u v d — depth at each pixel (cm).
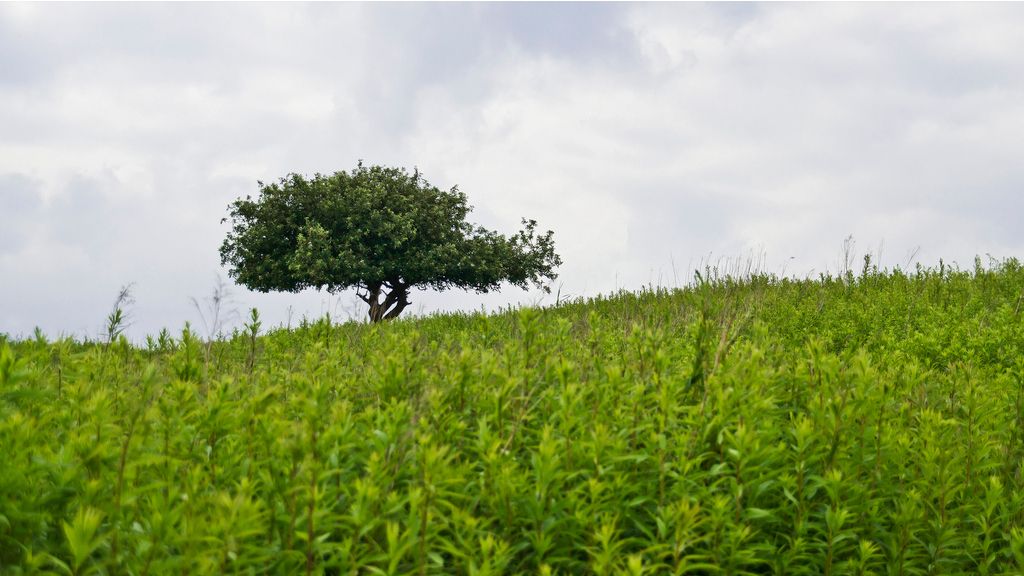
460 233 3516
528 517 314
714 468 347
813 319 1090
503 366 484
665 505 346
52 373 456
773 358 531
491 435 367
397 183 3466
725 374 436
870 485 405
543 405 433
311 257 3073
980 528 420
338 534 306
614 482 334
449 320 1309
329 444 307
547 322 585
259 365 614
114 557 253
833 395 406
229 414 349
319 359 600
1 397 312
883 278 1469
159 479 313
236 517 251
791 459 392
